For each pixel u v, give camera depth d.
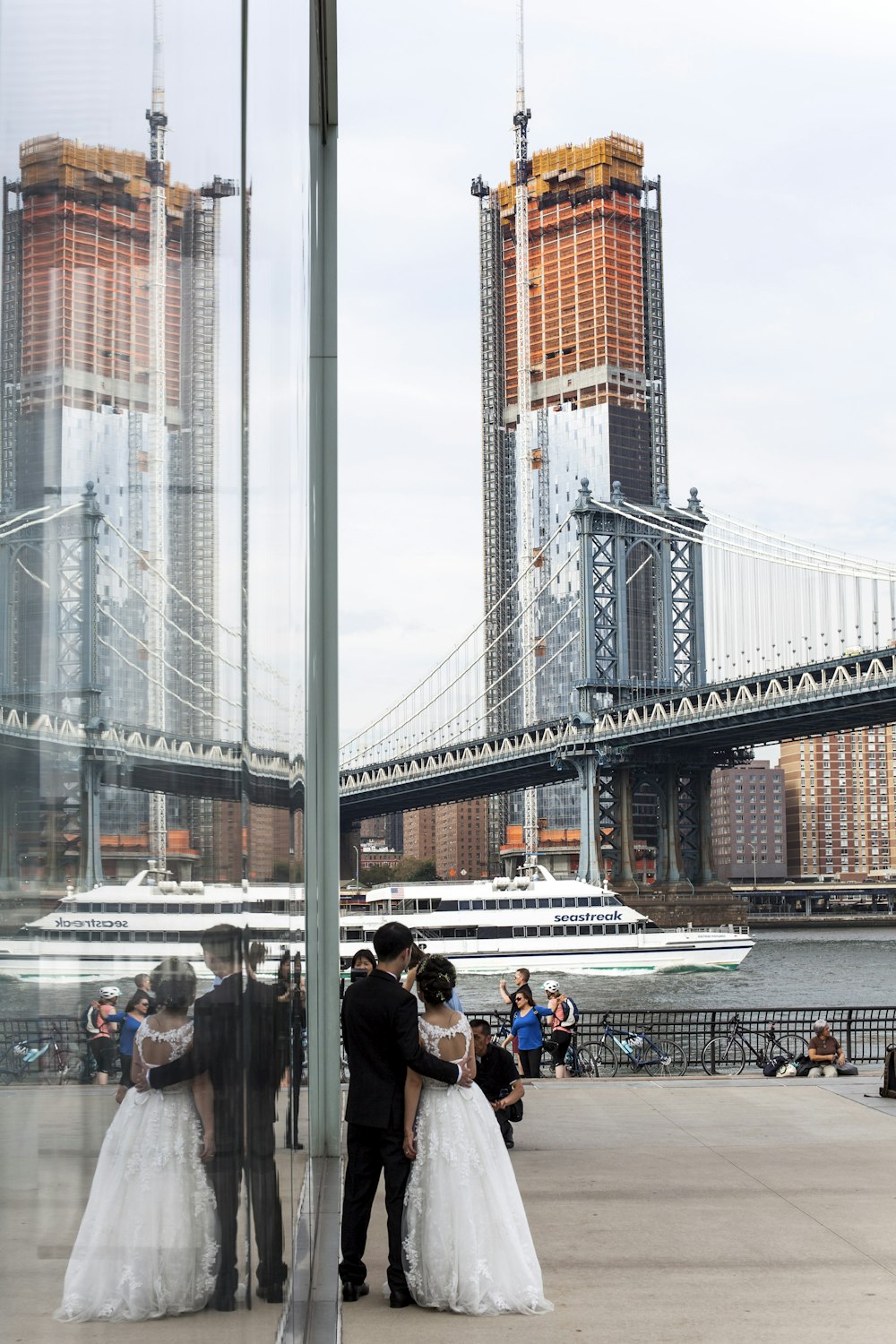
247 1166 2.68
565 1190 8.99
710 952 72.88
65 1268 1.25
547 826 188.88
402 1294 6.39
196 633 2.16
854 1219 8.10
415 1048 6.35
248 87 3.04
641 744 112.56
